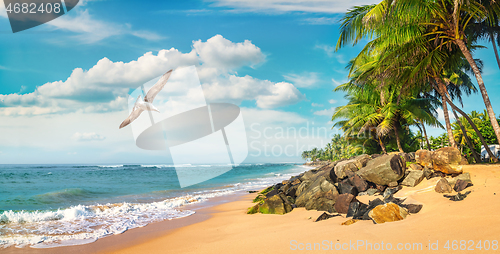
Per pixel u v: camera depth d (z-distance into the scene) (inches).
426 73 512.4
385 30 441.4
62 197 618.8
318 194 356.5
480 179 281.1
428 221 209.3
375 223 236.5
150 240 278.8
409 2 373.7
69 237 292.2
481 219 191.9
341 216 292.7
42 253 245.9
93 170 1905.8
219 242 246.1
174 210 451.8
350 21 474.3
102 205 492.4
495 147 909.8
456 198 250.2
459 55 513.7
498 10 434.9
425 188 307.0
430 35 470.3
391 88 802.2
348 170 392.8
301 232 241.8
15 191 818.8
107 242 275.1
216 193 711.7
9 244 269.1
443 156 328.5
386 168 345.1
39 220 371.2
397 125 992.2
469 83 796.6
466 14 449.1
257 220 335.9
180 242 263.7
